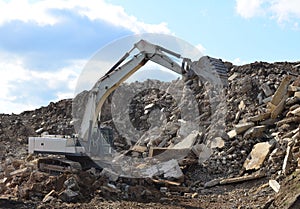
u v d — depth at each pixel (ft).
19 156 62.75
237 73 74.38
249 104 62.54
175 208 37.83
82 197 39.40
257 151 50.39
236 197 43.34
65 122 81.51
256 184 45.85
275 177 45.27
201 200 42.91
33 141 47.88
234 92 66.64
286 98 56.13
